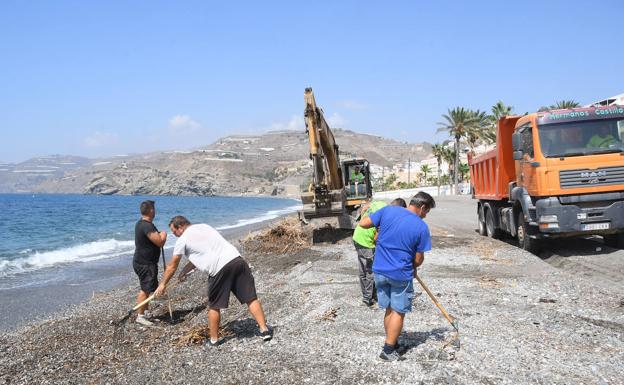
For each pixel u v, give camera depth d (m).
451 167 90.19
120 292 11.73
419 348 5.71
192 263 6.52
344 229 17.45
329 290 9.13
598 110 11.20
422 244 5.25
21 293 12.38
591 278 9.38
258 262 13.66
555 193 10.90
